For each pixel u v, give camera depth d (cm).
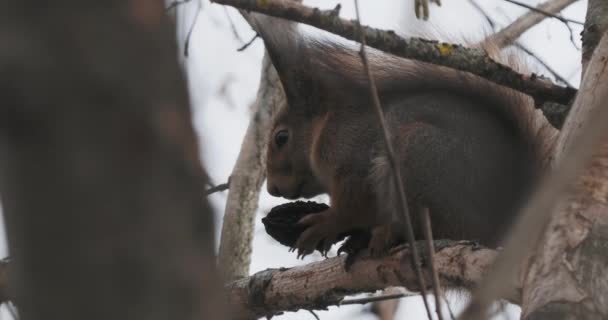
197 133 294
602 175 565
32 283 268
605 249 537
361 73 1094
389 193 941
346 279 859
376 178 965
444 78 1039
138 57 277
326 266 879
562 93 881
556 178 325
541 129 997
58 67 267
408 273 800
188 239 282
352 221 998
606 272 529
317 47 1144
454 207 916
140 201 274
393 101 1050
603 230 543
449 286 791
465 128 957
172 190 280
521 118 1008
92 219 269
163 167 279
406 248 815
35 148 267
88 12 271
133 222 273
